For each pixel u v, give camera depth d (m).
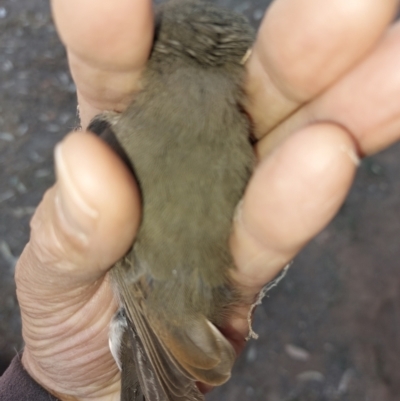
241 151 0.12
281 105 0.14
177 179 0.12
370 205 0.35
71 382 0.18
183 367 0.13
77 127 0.20
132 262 0.13
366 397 0.28
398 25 0.13
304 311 0.31
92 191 0.11
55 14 0.13
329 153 0.11
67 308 0.16
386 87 0.12
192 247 0.12
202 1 0.13
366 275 0.32
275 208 0.12
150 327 0.13
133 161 0.12
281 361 0.29
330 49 0.12
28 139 0.35
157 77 0.13
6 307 0.29
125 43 0.12
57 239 0.12
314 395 0.28
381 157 0.37
